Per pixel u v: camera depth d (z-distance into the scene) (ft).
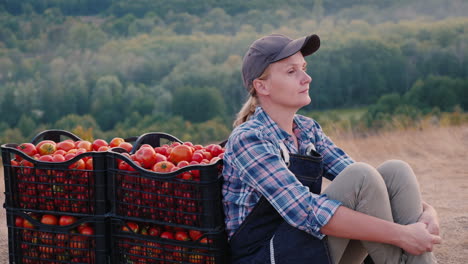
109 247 7.32
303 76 6.93
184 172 6.66
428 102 118.11
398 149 26.25
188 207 6.68
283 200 6.28
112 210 7.22
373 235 6.13
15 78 154.40
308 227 6.23
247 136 6.57
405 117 33.83
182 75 161.17
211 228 6.62
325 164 7.85
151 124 142.10
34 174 7.42
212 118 145.79
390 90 138.10
